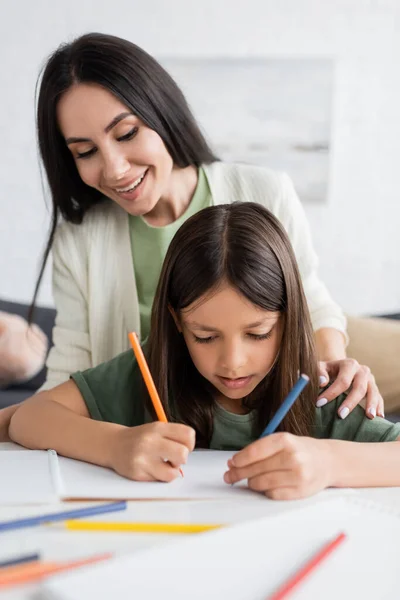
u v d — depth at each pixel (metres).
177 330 0.99
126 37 3.03
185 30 3.02
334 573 0.56
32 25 3.05
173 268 0.92
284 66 3.01
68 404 1.03
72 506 0.75
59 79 1.04
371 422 0.95
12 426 1.01
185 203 1.20
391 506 0.74
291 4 2.98
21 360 2.31
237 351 0.86
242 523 0.64
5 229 3.14
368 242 3.08
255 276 0.85
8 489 0.78
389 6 2.97
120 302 1.21
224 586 0.54
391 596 0.53
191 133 1.15
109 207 1.22
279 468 0.77
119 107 1.03
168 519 0.70
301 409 0.96
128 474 0.82
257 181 1.22
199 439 1.04
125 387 1.06
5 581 0.56
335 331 1.20
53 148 1.13
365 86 3.01
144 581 0.54
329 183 3.05
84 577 0.54
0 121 3.11
